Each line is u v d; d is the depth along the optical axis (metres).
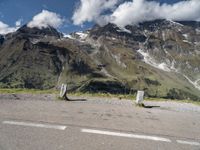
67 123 10.78
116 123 11.83
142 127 11.45
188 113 19.16
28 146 7.50
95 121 11.83
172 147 8.73
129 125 11.64
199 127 13.03
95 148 7.84
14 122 10.04
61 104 17.80
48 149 7.39
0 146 7.33
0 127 9.16
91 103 20.89
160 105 24.39
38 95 24.86
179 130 11.65
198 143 9.65
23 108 13.88
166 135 10.35
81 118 12.26
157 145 8.80
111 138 9.09
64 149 7.50
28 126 9.67
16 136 8.30
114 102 23.75
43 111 13.36
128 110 17.50
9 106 14.24
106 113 14.80
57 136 8.72
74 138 8.66
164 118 14.95
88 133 9.47
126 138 9.28
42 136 8.55
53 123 10.52
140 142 8.95
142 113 16.38
